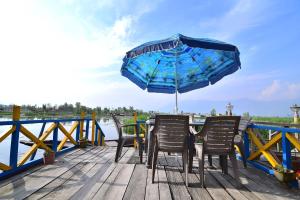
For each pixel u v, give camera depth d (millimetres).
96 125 6969
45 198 2264
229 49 3334
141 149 4043
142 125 6340
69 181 2854
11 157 3139
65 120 4957
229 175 3281
